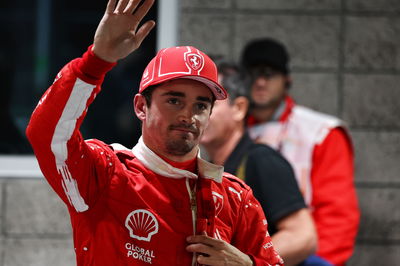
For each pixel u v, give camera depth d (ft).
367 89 57.72
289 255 35.12
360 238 57.47
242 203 25.20
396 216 57.67
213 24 57.21
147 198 23.30
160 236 23.11
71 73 21.59
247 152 36.63
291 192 36.01
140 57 57.82
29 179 56.13
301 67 57.47
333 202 49.83
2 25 57.62
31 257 56.03
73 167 22.13
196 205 23.90
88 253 23.09
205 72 23.24
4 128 57.47
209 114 23.90
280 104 52.44
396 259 57.52
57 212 56.13
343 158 51.19
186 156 24.08
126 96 57.77
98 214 23.02
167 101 23.17
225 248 23.59
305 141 51.34
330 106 57.57
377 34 57.77
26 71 57.77
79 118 21.81
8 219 55.93
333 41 57.57
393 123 57.82
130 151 24.43
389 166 57.72
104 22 21.70
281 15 57.36
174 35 57.47
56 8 57.72
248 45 51.98
